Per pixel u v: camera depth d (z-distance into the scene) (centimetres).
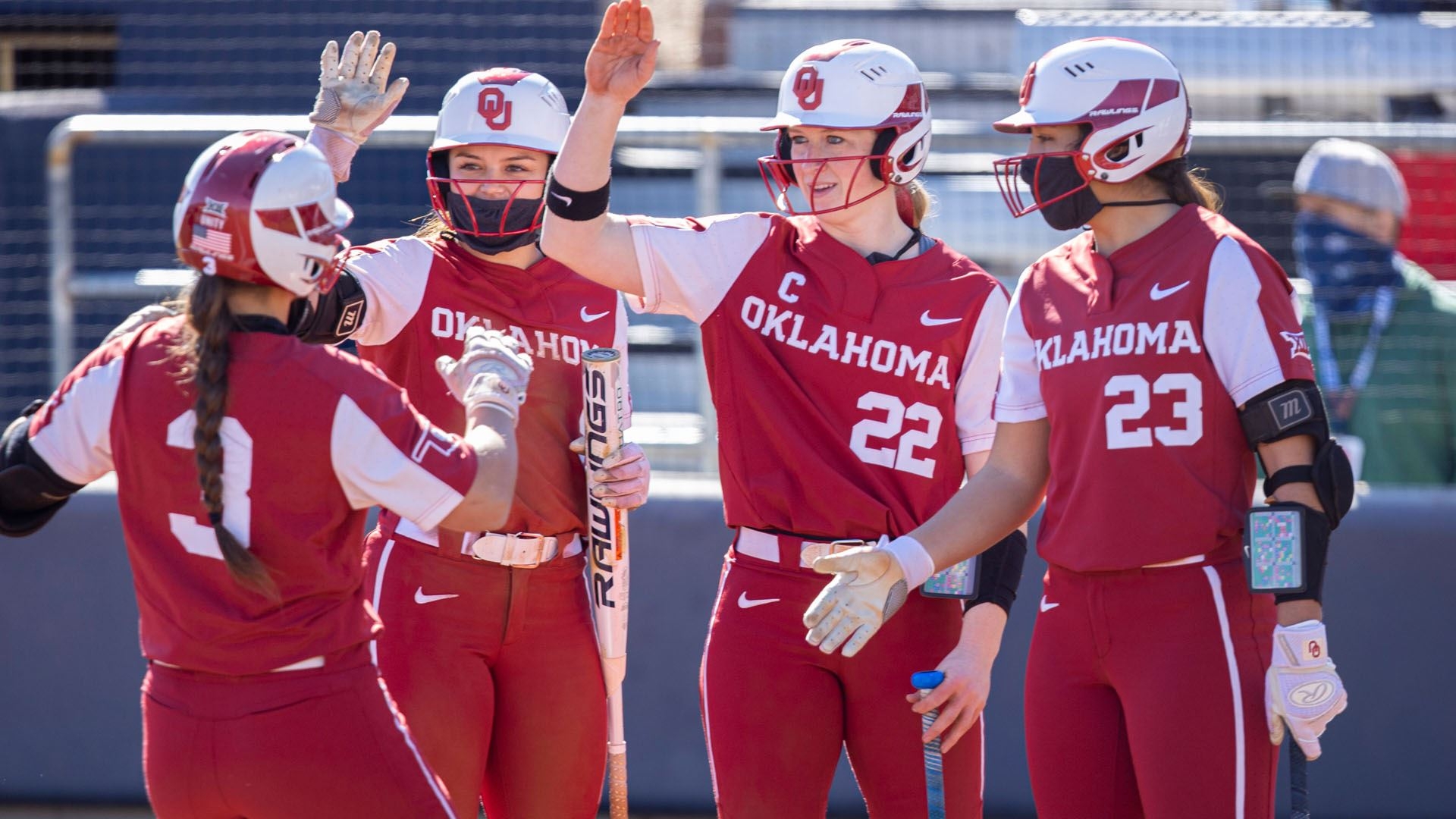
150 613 1021
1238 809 1104
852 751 1302
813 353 1273
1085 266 1200
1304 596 1075
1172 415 1124
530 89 1301
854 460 1270
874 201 1297
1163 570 1131
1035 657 1208
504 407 1070
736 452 1292
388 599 1289
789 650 1267
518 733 1316
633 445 1288
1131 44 1176
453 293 1312
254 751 1002
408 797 1030
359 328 1290
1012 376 1229
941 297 1277
